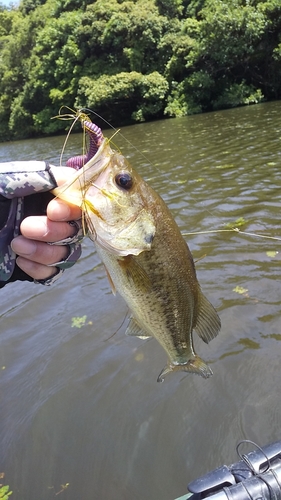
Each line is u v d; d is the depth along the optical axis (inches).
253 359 30.5
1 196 11.9
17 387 31.5
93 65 241.8
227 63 214.7
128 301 14.9
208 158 93.7
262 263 42.8
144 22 223.9
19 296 44.6
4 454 26.5
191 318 16.5
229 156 92.2
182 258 15.6
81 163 14.2
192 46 216.4
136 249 14.2
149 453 25.3
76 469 25.0
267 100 220.8
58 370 32.6
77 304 41.1
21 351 35.4
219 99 219.1
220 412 27.1
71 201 12.3
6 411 29.6
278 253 44.1
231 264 43.5
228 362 30.7
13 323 39.5
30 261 12.5
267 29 205.0
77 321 38.2
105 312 38.8
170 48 227.3
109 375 31.3
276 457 16.6
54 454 26.1
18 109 276.5
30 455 26.2
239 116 167.3
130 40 230.8
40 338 36.7
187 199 65.2
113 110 240.4
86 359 33.3
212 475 16.4
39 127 266.7
